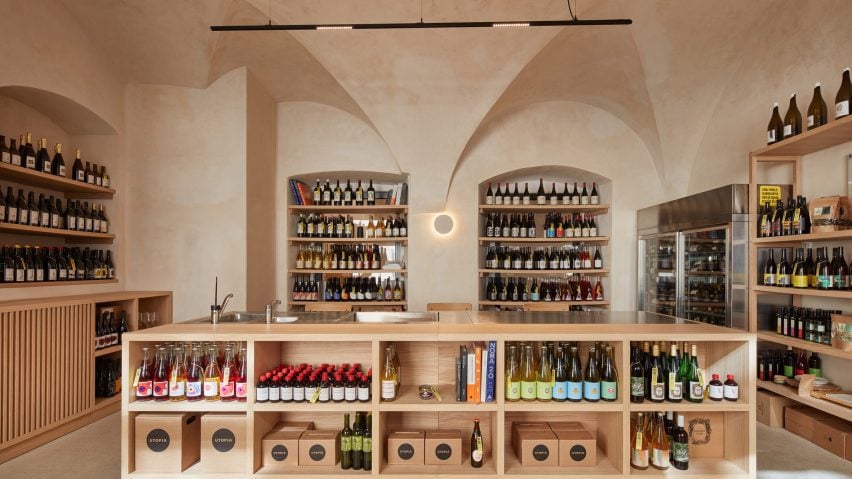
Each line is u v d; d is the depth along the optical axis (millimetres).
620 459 2100
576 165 5047
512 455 2301
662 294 4480
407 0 3557
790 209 3164
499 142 5047
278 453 2195
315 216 5320
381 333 2102
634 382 2143
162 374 2201
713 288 3668
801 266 3172
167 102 4348
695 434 2324
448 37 3902
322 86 4641
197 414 2273
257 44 4016
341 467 2195
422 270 4949
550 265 5195
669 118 4531
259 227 4625
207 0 3520
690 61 4023
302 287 5160
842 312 3033
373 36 3914
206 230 4316
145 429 2145
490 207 5043
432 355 2447
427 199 4805
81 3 3523
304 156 5078
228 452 2139
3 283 3074
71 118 3938
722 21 3668
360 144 5066
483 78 4215
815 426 2910
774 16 3549
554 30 3795
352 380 2176
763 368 3422
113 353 3840
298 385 2146
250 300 4398
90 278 3936
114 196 4215
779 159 3410
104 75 3998
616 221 5039
